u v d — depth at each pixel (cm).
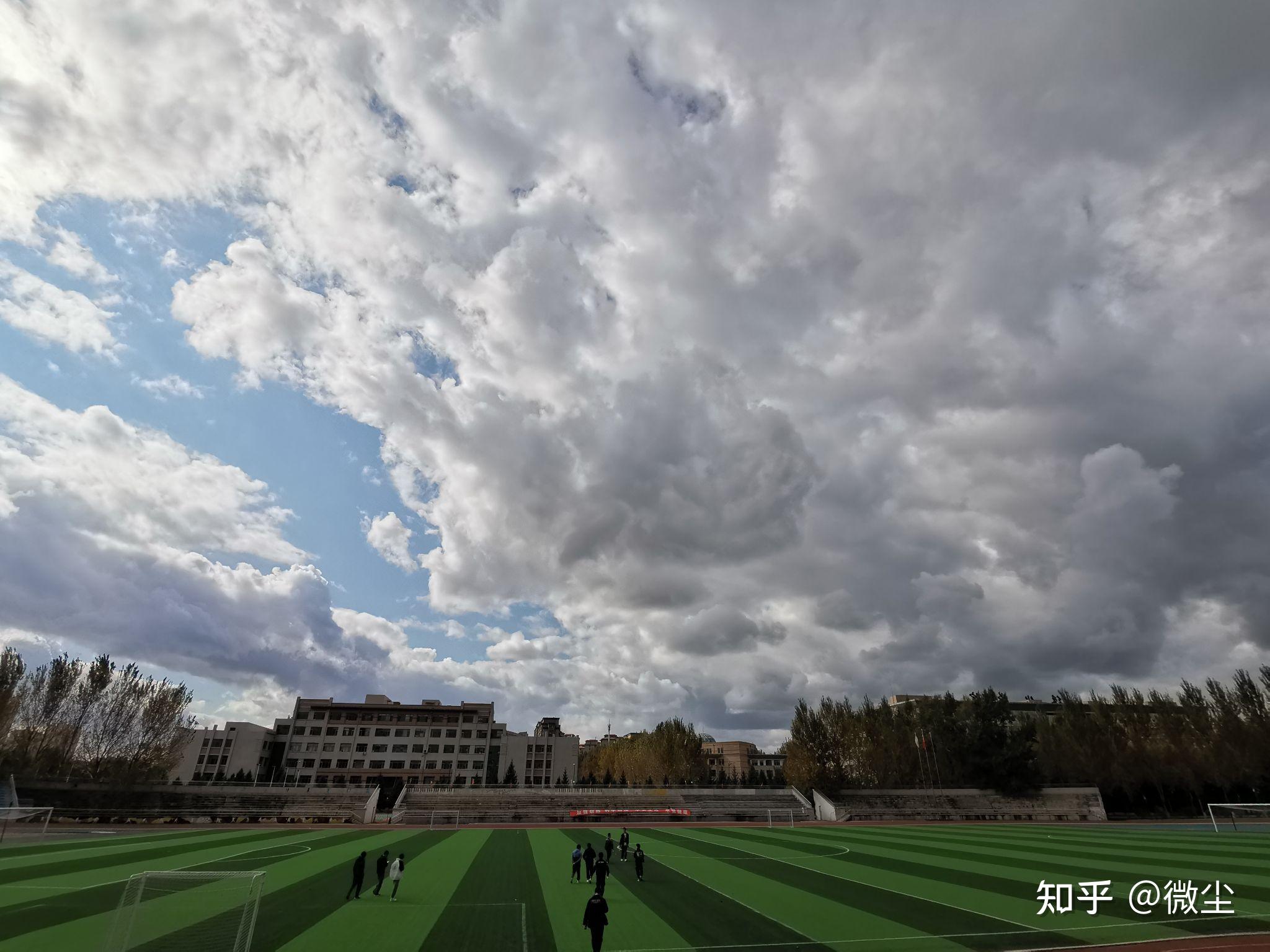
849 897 2816
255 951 1903
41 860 3769
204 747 14175
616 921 2342
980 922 2352
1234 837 5875
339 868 3538
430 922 2288
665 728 12862
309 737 14975
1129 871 3591
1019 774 9212
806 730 10025
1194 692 9919
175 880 3039
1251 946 2031
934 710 10838
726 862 4006
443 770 15062
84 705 8338
